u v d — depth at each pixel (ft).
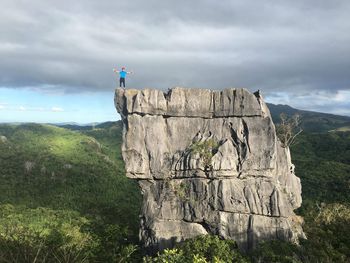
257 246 157.17
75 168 481.87
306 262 129.70
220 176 168.96
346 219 193.98
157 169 177.58
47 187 392.68
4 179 407.64
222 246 146.20
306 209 255.50
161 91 180.75
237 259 141.18
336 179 321.11
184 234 171.12
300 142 488.02
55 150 606.55
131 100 178.60
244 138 172.35
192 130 180.55
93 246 135.03
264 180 168.96
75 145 651.66
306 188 314.76
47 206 324.80
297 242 161.38
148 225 176.14
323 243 161.48
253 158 168.76
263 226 164.86
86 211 315.37
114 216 294.46
